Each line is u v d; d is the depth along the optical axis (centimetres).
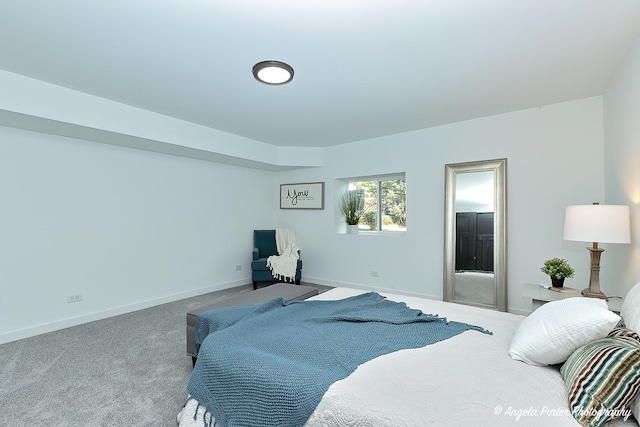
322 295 250
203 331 206
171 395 191
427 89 276
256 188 531
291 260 463
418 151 402
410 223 409
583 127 300
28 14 171
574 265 305
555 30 186
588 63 229
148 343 269
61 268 310
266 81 247
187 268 427
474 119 359
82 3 161
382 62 226
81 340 275
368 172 449
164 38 195
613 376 94
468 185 360
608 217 205
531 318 143
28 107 250
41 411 175
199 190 443
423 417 94
